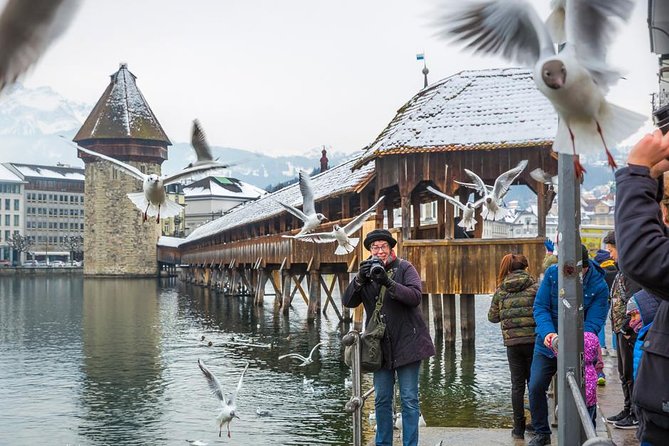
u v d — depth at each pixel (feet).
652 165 8.73
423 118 72.02
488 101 71.67
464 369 61.31
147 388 61.36
